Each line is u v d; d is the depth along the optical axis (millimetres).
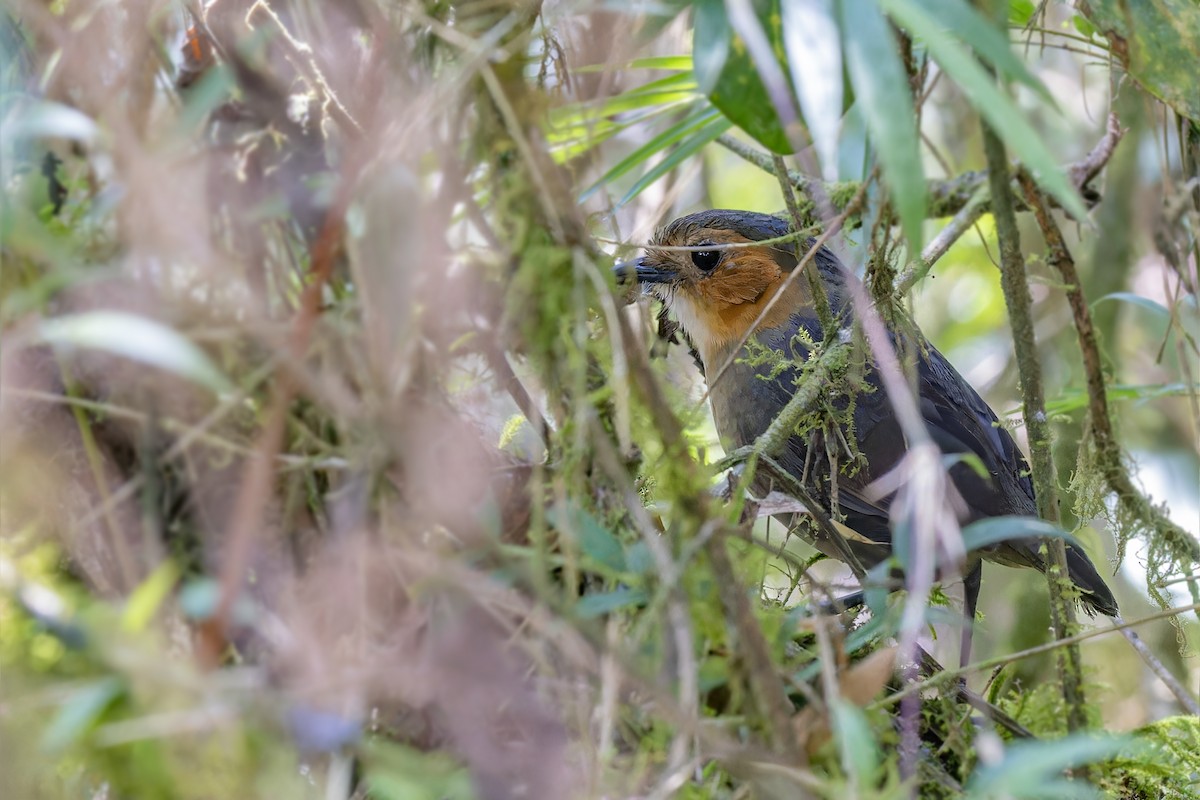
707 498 3830
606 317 3762
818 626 3879
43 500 3662
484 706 3652
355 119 3998
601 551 3732
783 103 4023
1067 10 8000
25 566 3586
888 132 3430
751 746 3607
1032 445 4871
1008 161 4445
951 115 9281
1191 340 5586
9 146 3729
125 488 3568
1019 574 8266
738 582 3773
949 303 10539
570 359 3812
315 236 3879
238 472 3684
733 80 4258
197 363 3002
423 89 4031
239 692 3154
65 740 2943
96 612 3111
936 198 5070
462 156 3959
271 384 3707
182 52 4035
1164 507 5242
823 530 5875
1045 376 9117
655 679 3631
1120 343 9383
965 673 4547
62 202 3775
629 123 6375
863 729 3406
